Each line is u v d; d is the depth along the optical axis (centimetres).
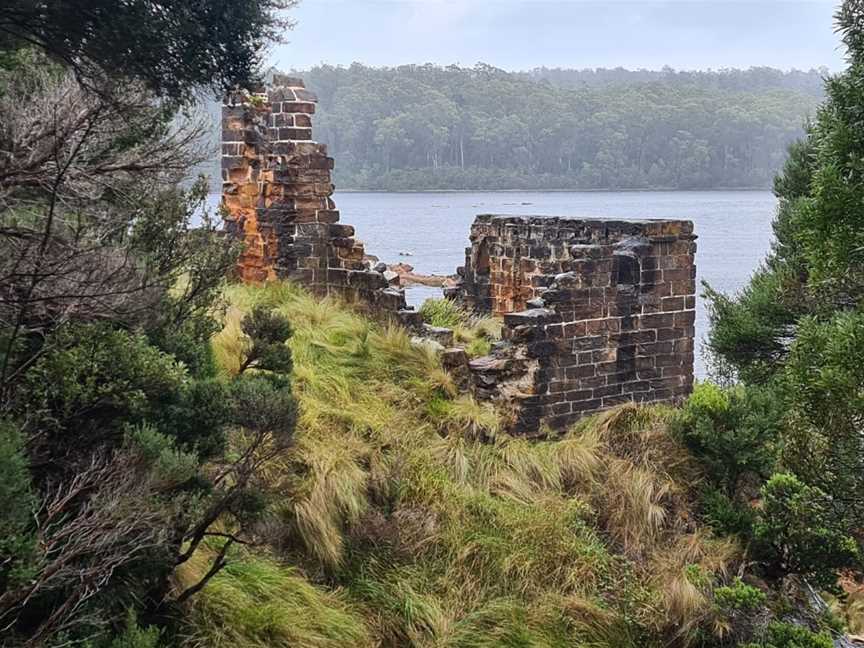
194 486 732
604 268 1498
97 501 628
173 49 667
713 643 1091
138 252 759
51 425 669
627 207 9825
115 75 640
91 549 614
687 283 1598
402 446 1196
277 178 1611
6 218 608
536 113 12656
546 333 1442
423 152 12306
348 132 12088
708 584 1151
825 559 1231
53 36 646
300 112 1608
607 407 1521
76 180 592
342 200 12569
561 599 1079
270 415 765
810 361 1027
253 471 795
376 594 984
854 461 1033
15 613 613
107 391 689
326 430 1148
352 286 1611
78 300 608
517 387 1441
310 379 1240
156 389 729
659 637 1091
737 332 1914
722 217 9350
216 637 797
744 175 11975
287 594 902
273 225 1617
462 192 12181
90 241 639
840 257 966
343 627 907
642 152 12494
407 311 1541
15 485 548
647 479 1326
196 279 953
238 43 689
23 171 562
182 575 828
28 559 557
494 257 2009
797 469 1103
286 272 1614
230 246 959
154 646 697
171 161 661
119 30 633
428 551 1071
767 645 1045
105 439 705
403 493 1120
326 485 1046
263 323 1071
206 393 773
